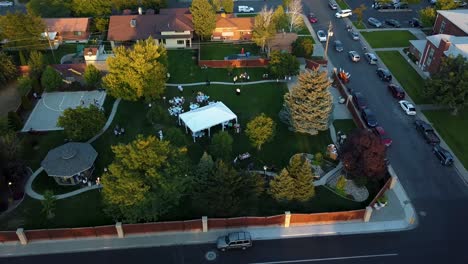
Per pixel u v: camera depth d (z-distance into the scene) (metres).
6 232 41.62
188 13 88.69
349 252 42.25
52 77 66.19
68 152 50.19
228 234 42.62
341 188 48.41
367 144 46.06
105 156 53.97
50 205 44.16
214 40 85.06
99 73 68.50
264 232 44.12
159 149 42.91
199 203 43.16
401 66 75.25
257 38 76.88
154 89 61.44
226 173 42.25
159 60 66.06
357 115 60.25
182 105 64.19
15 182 49.19
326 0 103.69
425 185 50.25
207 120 56.47
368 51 80.44
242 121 60.56
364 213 44.81
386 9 99.12
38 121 60.75
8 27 73.88
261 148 55.56
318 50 80.81
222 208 42.25
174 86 69.44
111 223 44.75
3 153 47.66
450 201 48.16
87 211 46.12
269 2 104.31
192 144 55.81
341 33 87.62
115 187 41.41
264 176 50.41
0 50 77.56
